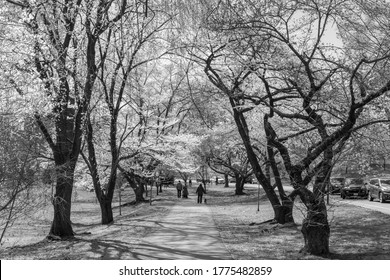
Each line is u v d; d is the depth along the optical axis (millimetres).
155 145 30453
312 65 13180
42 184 10266
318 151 11320
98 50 20328
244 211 27625
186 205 34375
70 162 14609
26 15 13906
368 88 11258
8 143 9328
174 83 36500
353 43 11852
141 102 29562
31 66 14094
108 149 27234
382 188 29719
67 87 15844
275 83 15766
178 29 17938
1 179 9148
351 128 11211
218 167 56188
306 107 11781
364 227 16422
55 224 16656
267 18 12594
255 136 25141
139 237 15539
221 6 12953
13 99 12930
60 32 16156
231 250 12508
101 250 12727
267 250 12469
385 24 10992
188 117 39344
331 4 11383
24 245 15523
